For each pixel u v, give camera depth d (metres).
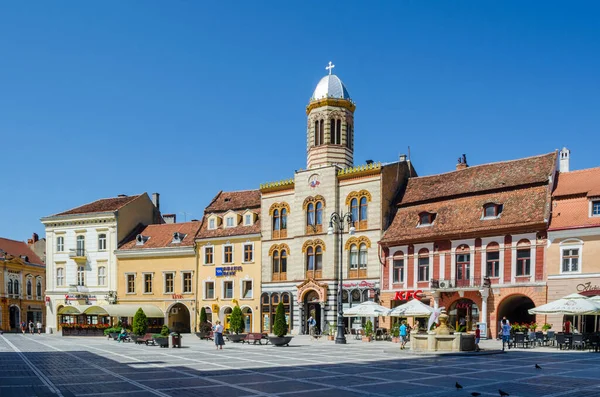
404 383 18.06
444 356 28.08
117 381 18.70
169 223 67.00
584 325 38.59
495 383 17.98
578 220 38.88
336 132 55.72
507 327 32.94
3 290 78.75
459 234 43.47
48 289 66.62
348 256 50.59
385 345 37.06
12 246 85.12
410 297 45.75
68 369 22.55
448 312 44.41
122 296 63.22
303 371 21.55
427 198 48.25
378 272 48.56
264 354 29.84
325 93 56.06
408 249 46.88
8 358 28.08
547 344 35.47
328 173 52.41
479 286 42.06
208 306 58.69
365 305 39.91
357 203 50.78
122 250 63.47
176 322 61.78
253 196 60.59
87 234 65.62
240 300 56.75
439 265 44.88
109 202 69.25
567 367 22.70
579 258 38.31
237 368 22.69
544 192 41.91
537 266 40.09
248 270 56.69
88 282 64.94
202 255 59.88
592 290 37.38
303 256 52.94
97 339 48.91
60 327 66.00
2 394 16.03
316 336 45.00
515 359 26.36
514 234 41.34
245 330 56.53
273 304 54.66
